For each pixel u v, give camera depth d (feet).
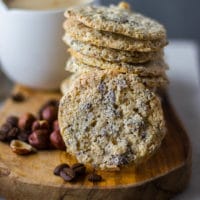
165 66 1.34
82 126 1.22
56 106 1.44
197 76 1.80
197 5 2.53
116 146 1.20
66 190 1.15
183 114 1.57
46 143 1.29
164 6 2.54
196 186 1.26
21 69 1.57
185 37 2.61
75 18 1.29
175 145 1.31
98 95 1.22
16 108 1.52
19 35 1.51
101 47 1.28
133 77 1.23
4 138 1.32
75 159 1.26
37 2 1.59
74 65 1.33
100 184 1.16
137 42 1.26
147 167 1.22
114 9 1.41
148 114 1.22
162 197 1.20
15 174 1.19
